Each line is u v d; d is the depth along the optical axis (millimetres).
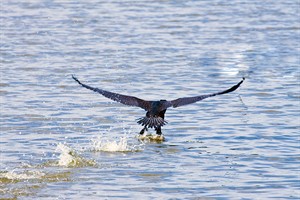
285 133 20109
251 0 48531
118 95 10641
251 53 32156
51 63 29609
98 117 21812
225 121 21453
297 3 47406
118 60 30312
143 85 26203
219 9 44562
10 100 23625
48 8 44594
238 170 16922
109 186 15766
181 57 31125
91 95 24516
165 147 18828
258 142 19234
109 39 35031
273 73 28234
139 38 35375
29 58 30531
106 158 17766
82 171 16766
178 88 25828
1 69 28328
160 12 43125
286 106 23203
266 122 21312
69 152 17828
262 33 37062
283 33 37094
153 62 30016
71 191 15461
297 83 26516
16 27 38125
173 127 20812
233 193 15406
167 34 36531
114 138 19719
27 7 45000
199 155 18109
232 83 26672
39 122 21141
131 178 16312
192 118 21781
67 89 25312
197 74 28094
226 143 19234
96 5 45750
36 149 18562
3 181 16047
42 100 23719
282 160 17672
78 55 31266
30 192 15406
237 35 36438
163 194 15297
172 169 16984
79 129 20547
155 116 10820
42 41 34375
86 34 36344
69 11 43438
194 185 15883
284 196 15250
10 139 19438
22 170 16812
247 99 24156
